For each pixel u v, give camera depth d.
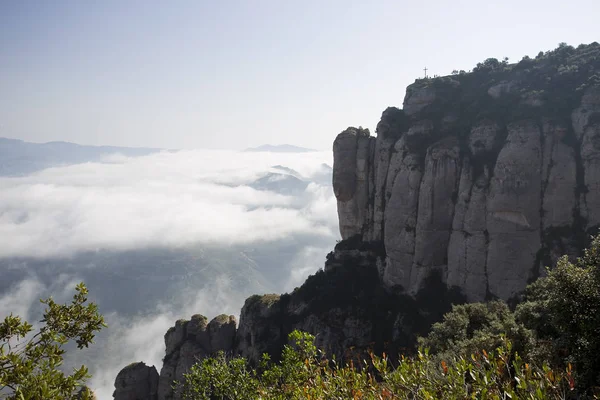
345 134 74.75
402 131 69.69
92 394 11.38
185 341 66.31
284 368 18.64
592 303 21.05
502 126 57.81
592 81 54.88
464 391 11.73
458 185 57.75
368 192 73.25
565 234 50.25
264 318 65.94
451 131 62.66
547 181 52.19
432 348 36.28
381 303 60.56
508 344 12.80
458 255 56.00
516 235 52.19
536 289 35.97
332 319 60.78
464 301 54.50
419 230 59.38
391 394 12.34
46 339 11.71
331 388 13.63
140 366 64.38
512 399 10.59
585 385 18.86
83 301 13.30
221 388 19.67
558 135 52.75
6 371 10.54
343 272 68.00
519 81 62.53
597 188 49.47
